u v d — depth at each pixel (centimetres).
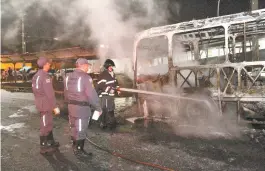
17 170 360
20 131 580
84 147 455
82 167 365
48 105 429
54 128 607
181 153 409
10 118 732
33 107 914
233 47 666
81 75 402
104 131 560
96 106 401
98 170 353
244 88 526
